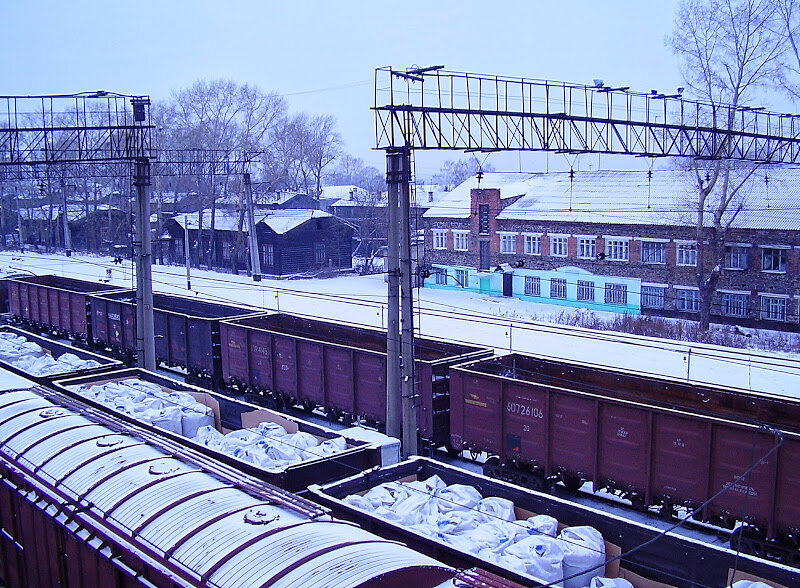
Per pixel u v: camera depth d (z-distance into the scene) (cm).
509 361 1864
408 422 1500
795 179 3559
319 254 5584
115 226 7138
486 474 1683
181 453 1058
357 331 2222
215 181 6306
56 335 3528
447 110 1484
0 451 1143
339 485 1104
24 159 2127
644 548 927
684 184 3891
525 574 777
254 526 795
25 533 1066
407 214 1477
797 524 1193
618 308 3888
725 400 1533
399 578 681
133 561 817
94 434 1136
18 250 7712
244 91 6131
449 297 4469
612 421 1416
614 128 1822
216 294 4491
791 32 3095
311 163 8088
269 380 2191
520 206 4459
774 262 3331
